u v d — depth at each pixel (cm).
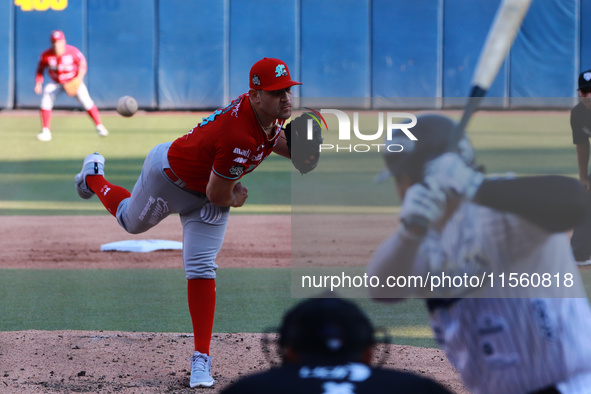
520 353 723
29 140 6369
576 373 725
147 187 1402
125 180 4534
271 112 1239
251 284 2300
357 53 8269
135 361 1517
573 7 7769
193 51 8362
